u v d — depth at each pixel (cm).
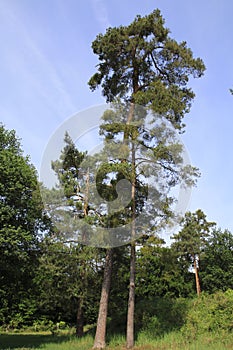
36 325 3506
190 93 1964
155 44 1886
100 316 1753
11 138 2314
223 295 2056
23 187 1917
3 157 1944
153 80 1981
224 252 3944
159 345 1650
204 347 1536
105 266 1850
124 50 1933
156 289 3262
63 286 2067
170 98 1762
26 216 1938
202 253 3812
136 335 1875
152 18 1891
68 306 2198
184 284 3459
